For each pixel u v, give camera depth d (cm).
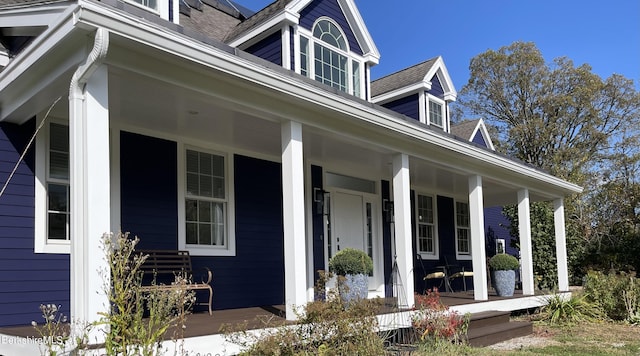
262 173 858
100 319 379
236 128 694
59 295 591
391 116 700
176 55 442
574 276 1872
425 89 1295
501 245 1753
